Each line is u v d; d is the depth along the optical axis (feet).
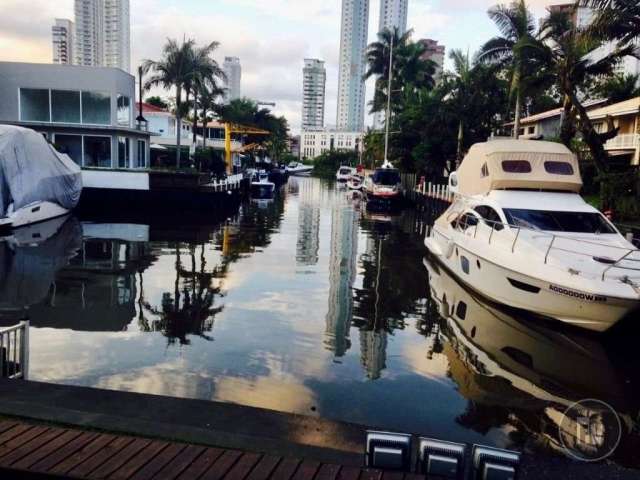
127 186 101.35
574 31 82.28
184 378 27.02
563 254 38.22
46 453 14.60
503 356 32.19
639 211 71.56
